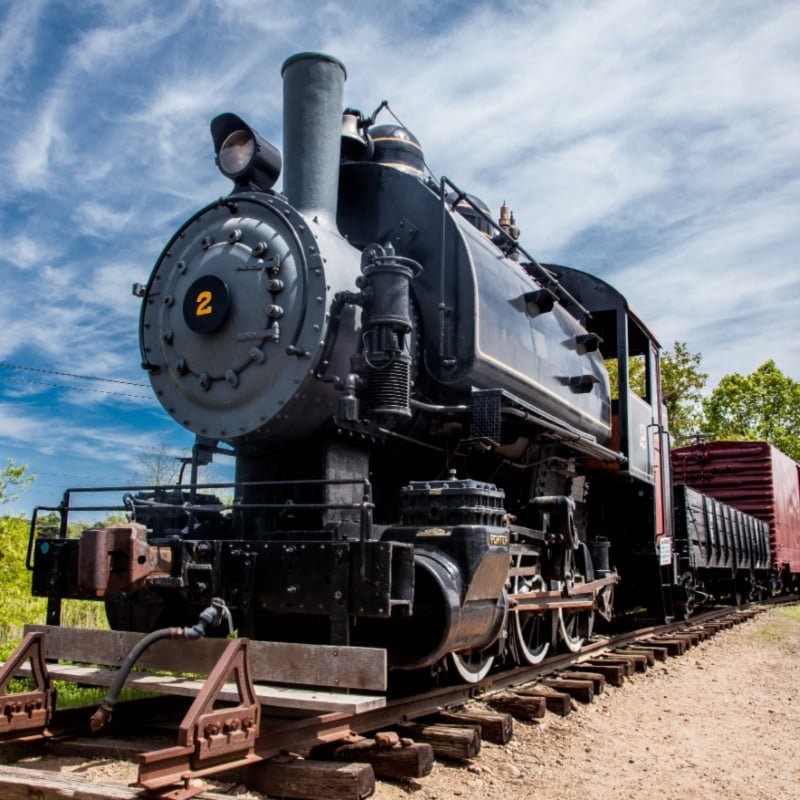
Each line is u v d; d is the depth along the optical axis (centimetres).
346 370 571
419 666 497
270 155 630
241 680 417
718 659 1028
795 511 2439
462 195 701
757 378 4269
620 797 458
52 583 557
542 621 784
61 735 489
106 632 524
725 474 2133
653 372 1170
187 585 513
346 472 584
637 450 1033
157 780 358
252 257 587
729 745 587
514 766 496
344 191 681
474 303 615
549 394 748
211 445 623
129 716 525
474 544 524
